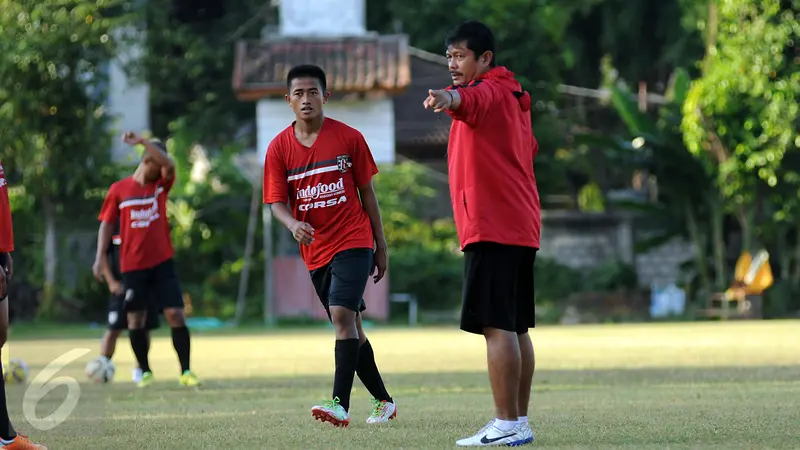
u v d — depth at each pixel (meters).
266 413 24.59
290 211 22.23
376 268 22.66
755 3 84.56
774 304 90.25
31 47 83.50
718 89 83.88
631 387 30.72
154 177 34.41
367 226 21.98
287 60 86.81
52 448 18.75
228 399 28.88
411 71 90.38
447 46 18.84
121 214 34.53
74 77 87.25
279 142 21.98
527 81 95.62
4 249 18.53
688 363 40.50
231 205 98.44
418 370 38.91
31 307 94.44
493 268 18.25
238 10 115.88
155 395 30.38
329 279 21.98
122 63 95.00
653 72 120.94
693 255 115.44
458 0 107.06
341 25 89.56
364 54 87.25
